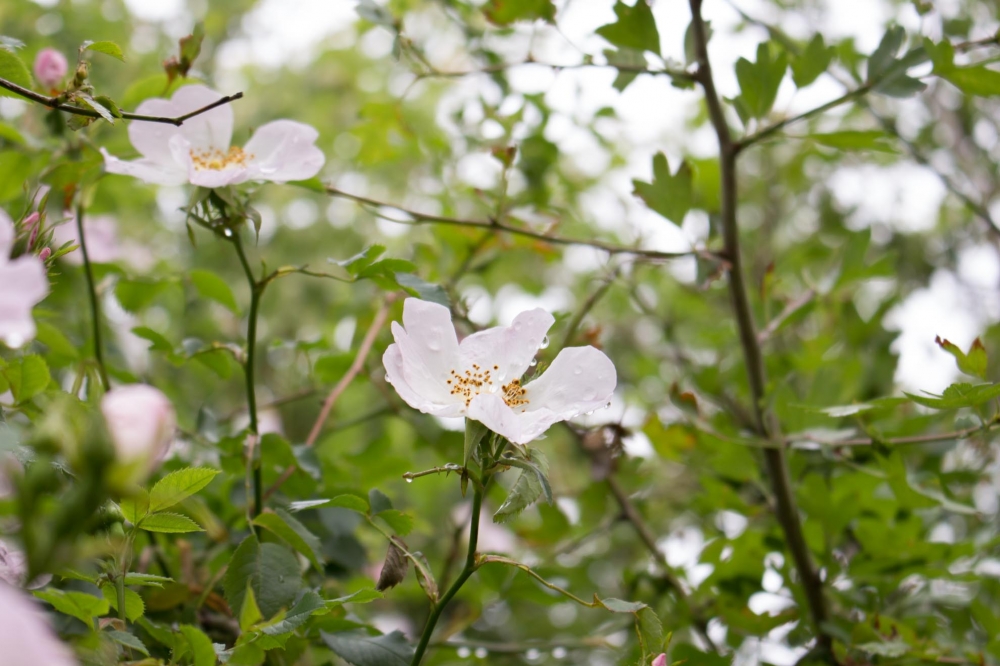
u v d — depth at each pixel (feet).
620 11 2.11
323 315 3.45
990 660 2.11
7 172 2.07
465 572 1.76
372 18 2.23
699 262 2.13
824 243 3.20
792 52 2.29
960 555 2.16
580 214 3.04
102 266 2.15
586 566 2.43
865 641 2.07
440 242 2.46
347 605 1.96
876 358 2.43
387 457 2.21
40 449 1.55
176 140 1.91
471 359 1.81
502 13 2.17
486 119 2.47
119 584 1.72
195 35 2.08
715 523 2.46
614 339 3.31
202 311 2.72
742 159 3.41
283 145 1.99
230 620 1.99
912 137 3.01
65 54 2.82
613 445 2.30
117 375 2.14
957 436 2.01
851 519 2.17
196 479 1.71
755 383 2.19
